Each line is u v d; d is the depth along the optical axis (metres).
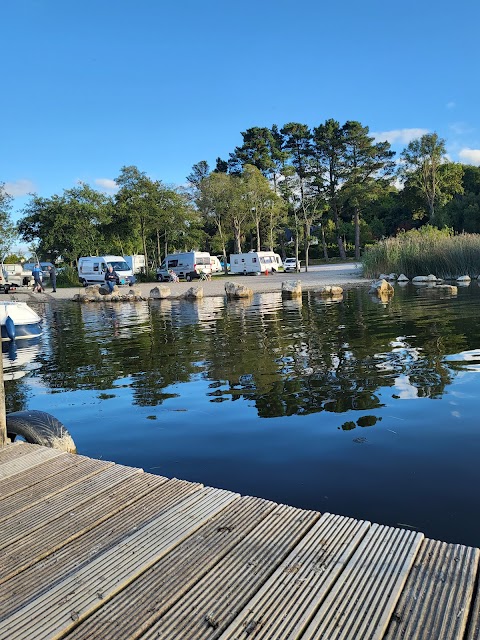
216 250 70.81
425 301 17.64
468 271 30.03
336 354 8.83
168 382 7.41
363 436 4.88
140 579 2.41
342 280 32.06
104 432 5.37
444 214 63.44
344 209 73.75
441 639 1.92
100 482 3.60
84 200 52.91
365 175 69.31
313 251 79.12
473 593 2.17
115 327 14.63
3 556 2.68
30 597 2.32
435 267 30.70
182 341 11.20
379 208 80.62
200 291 24.47
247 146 75.44
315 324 12.91
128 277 37.62
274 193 60.44
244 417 5.63
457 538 3.08
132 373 8.19
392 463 4.23
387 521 3.31
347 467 4.20
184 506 3.15
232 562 2.50
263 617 2.09
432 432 4.91
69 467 3.93
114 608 2.21
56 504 3.27
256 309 17.64
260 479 4.04
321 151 70.56
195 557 2.56
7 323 12.09
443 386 6.47
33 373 8.58
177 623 2.10
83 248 50.66
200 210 59.12
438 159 65.75
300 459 4.41
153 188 47.41
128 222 48.56
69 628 2.11
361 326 12.18
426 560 2.42
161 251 61.44
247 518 2.95
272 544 2.64
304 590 2.24
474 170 75.25
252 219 63.16
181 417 5.74
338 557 2.48
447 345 9.22
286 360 8.52
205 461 4.47
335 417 5.48
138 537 2.79
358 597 2.17
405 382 6.74
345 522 2.83
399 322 12.58
